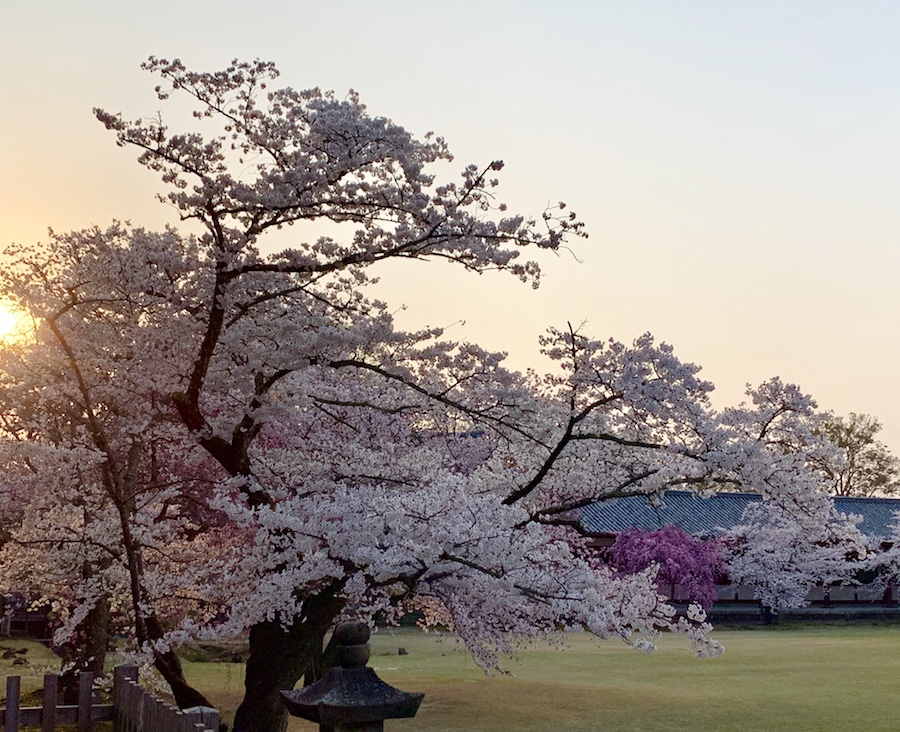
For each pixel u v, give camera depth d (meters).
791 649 25.86
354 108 9.28
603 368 9.93
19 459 13.13
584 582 8.90
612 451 11.82
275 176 9.38
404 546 8.05
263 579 8.94
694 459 10.59
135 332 10.73
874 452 69.62
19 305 11.16
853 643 28.12
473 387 11.33
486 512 8.45
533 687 17.62
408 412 12.56
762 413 10.43
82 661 13.17
